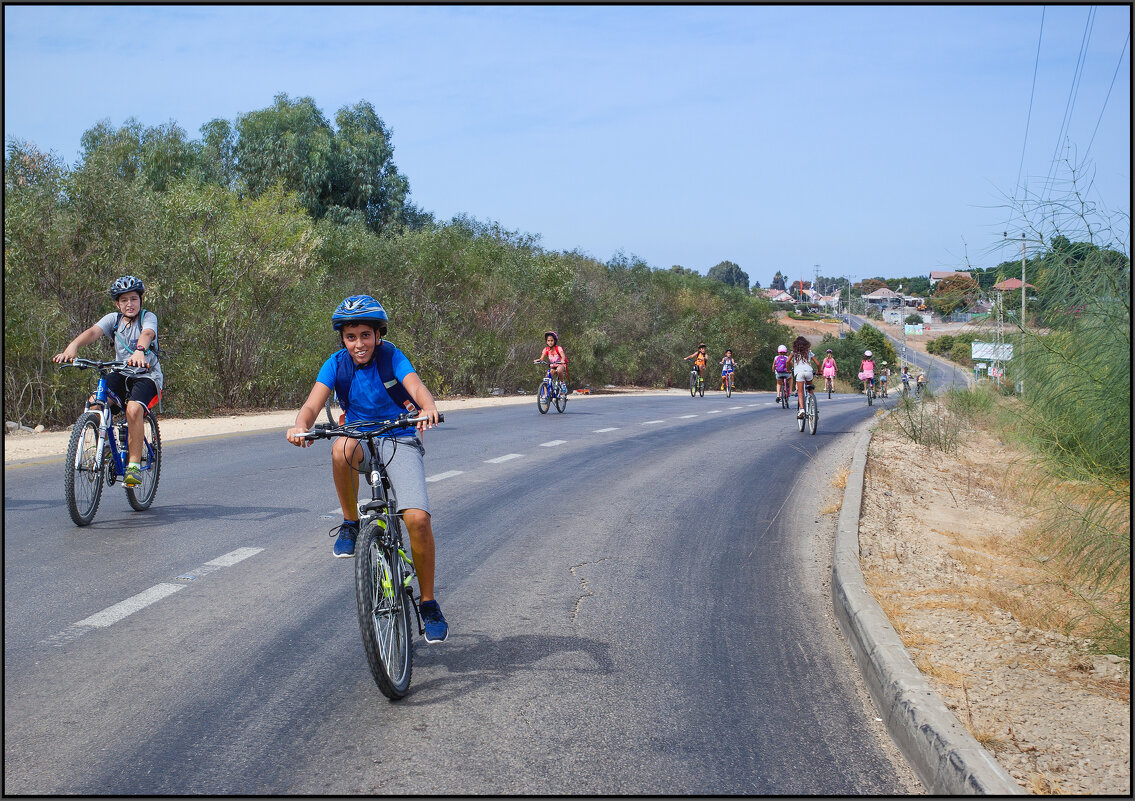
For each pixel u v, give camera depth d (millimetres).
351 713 4141
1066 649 5055
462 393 30891
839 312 136375
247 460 11773
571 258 46500
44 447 12844
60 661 4660
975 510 9789
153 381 8125
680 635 5383
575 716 4172
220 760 3664
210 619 5383
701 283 62312
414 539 4602
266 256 21031
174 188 21047
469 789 3480
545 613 5746
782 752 3873
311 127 40969
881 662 4434
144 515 8195
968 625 5445
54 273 17453
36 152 17812
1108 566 6035
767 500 10031
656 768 3691
